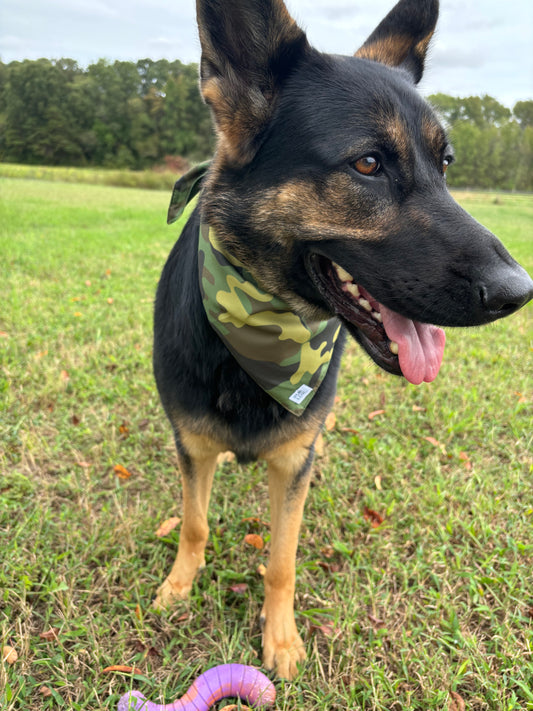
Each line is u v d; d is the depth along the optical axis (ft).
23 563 2.03
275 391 1.73
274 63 1.66
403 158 1.59
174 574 2.07
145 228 10.18
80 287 5.32
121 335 4.09
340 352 2.08
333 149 1.56
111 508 2.42
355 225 1.59
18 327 4.05
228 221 1.72
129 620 1.91
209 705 1.60
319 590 2.10
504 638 1.86
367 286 1.61
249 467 2.78
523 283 1.47
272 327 1.69
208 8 1.58
